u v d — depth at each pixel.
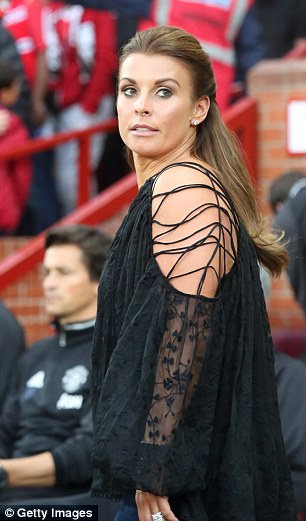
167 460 4.82
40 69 15.30
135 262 5.09
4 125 14.45
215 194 5.10
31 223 15.05
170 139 5.25
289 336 12.34
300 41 16.55
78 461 8.48
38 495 8.48
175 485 4.84
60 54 15.76
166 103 5.21
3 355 10.02
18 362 9.42
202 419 4.98
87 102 15.91
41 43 15.27
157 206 5.05
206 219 5.01
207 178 5.14
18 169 14.41
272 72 13.80
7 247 14.35
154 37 5.25
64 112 15.88
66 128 15.87
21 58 15.08
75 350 9.09
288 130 13.74
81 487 8.59
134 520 5.22
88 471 8.51
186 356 4.89
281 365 8.28
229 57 14.41
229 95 14.48
